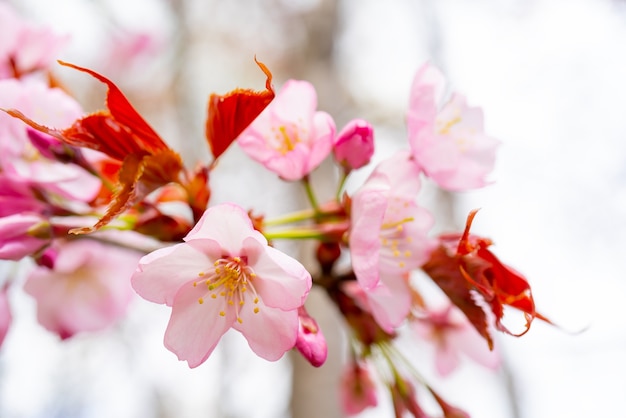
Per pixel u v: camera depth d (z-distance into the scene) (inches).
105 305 14.4
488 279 11.5
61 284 14.2
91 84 31.6
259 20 49.4
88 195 12.3
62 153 12.0
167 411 57.0
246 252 11.3
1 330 13.4
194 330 11.1
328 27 36.9
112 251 14.4
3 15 13.1
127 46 39.6
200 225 10.9
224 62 51.4
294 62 45.3
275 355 11.0
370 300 11.8
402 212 12.1
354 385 14.6
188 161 47.1
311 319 11.3
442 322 14.1
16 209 12.0
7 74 13.1
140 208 12.0
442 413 13.0
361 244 11.5
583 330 11.2
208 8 50.4
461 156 12.9
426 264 11.8
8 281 13.7
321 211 12.4
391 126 47.9
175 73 48.0
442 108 13.2
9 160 12.1
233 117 11.3
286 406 42.6
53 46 13.4
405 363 13.1
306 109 12.3
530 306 11.2
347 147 12.3
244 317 11.1
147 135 11.3
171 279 11.1
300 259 26.5
